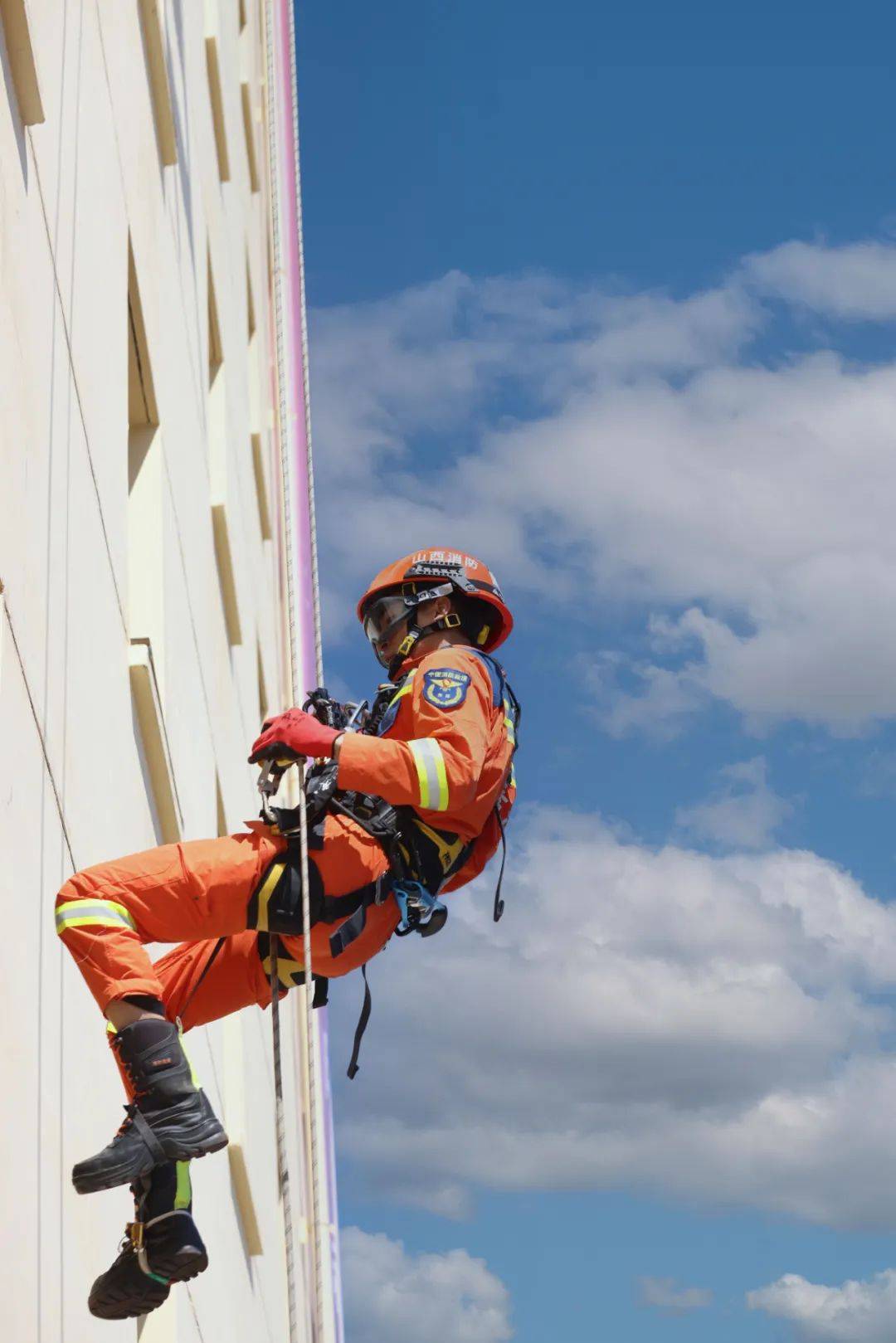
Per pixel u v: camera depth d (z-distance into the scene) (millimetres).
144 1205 4652
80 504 6895
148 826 8703
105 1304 4621
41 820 5570
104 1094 6574
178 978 5391
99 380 7664
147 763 8836
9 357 5410
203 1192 10625
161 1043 4738
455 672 5520
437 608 5926
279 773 5352
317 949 5305
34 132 6188
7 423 5305
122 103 9453
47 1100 5336
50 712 5852
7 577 5133
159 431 10672
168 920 5094
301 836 5156
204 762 12273
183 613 11328
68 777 6207
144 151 10461
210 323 16703
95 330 7602
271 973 5371
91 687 6969
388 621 5934
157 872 5078
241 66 23781
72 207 7184
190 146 14492
